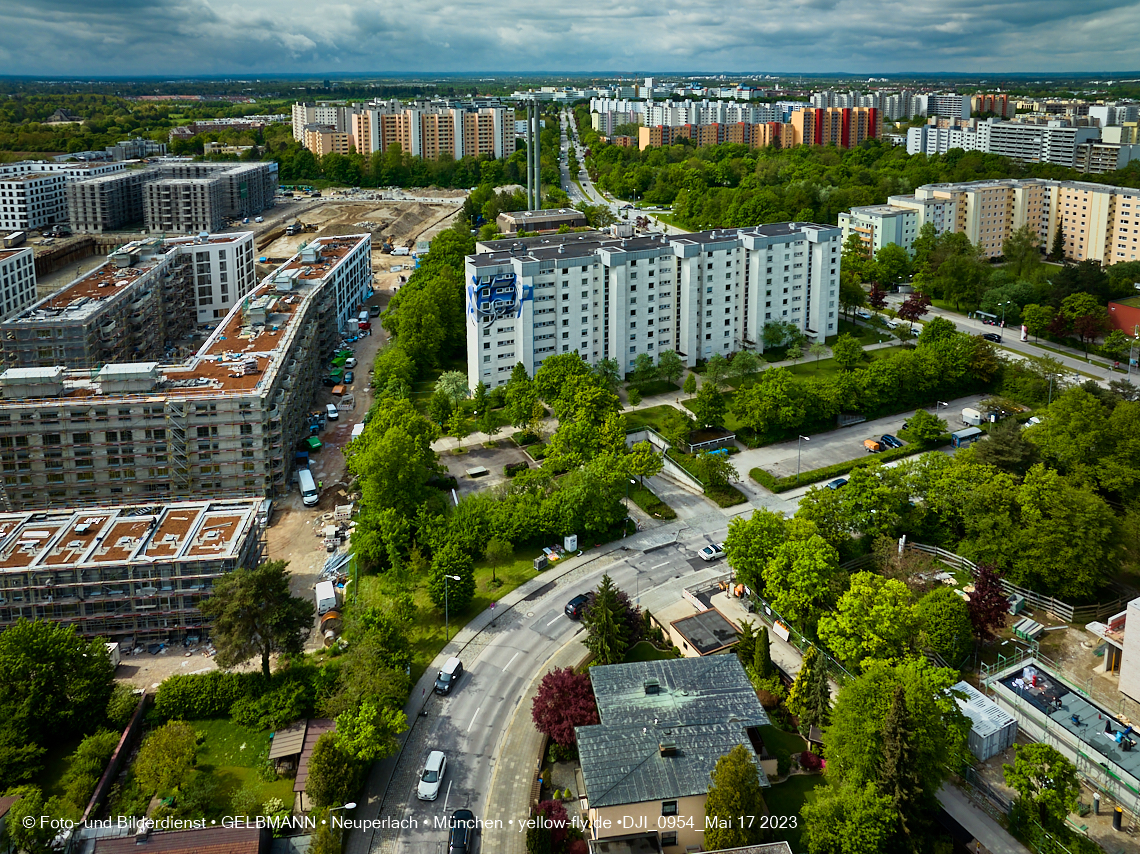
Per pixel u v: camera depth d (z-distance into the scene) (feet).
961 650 523.70
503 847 424.46
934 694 437.58
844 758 424.87
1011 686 493.77
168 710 502.38
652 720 447.83
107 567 554.46
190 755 451.53
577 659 552.41
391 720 463.01
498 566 650.84
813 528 599.16
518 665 549.13
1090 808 428.56
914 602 543.80
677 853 412.57
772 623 566.36
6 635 491.31
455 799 452.35
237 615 511.40
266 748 484.33
